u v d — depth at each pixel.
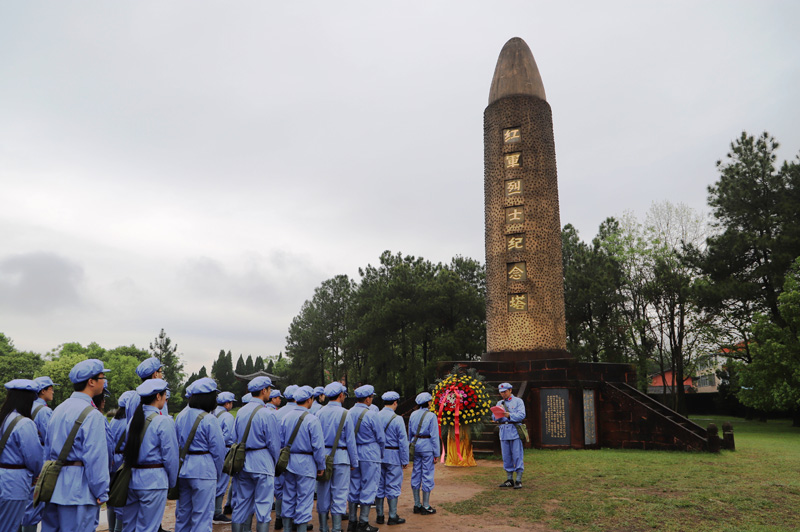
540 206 20.06
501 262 20.22
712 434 15.30
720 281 29.67
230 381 75.88
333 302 47.91
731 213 30.77
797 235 27.31
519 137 20.62
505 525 7.78
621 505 8.72
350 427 7.35
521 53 21.45
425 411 8.94
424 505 8.62
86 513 4.77
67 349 72.38
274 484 7.33
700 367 38.88
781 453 15.23
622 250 35.28
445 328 35.53
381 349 35.59
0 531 5.27
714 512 8.24
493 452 15.23
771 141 30.14
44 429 6.59
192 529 5.98
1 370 55.12
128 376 63.38
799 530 7.25
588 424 16.92
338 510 7.15
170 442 5.44
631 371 18.36
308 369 46.75
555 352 19.08
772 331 25.23
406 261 40.69
